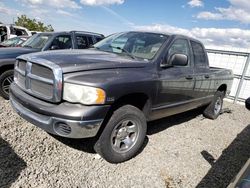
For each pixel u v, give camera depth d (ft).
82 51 12.53
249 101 9.60
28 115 9.83
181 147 13.65
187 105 15.12
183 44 14.52
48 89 9.46
